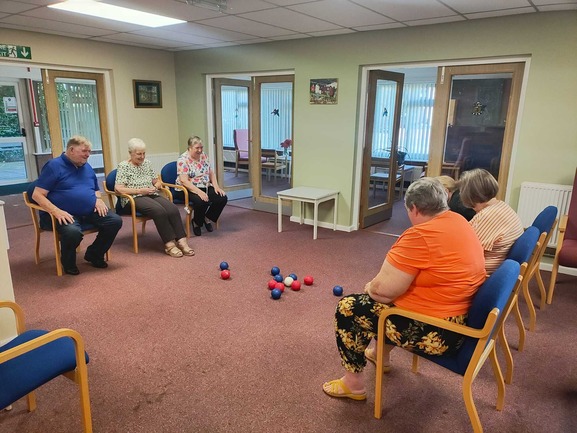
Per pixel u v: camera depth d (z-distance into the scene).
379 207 5.32
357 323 1.85
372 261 3.90
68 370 1.58
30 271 3.50
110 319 2.73
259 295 3.12
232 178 7.27
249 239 4.55
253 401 1.98
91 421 1.76
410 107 7.42
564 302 3.07
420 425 1.84
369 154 4.91
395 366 2.27
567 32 3.37
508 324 2.74
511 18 3.58
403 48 4.19
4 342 2.20
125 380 2.12
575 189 3.26
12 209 5.72
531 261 2.44
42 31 4.63
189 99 6.14
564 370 2.26
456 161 4.23
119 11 3.71
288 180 7.59
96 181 3.65
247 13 3.65
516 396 2.04
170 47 5.73
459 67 4.01
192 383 2.11
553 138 3.58
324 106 4.83
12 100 6.93
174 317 2.77
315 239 4.57
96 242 3.56
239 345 2.45
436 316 1.61
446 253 1.56
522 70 3.71
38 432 1.77
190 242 4.40
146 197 4.04
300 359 2.32
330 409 1.93
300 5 3.36
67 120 7.16
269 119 7.74
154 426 1.82
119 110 5.62
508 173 3.93
